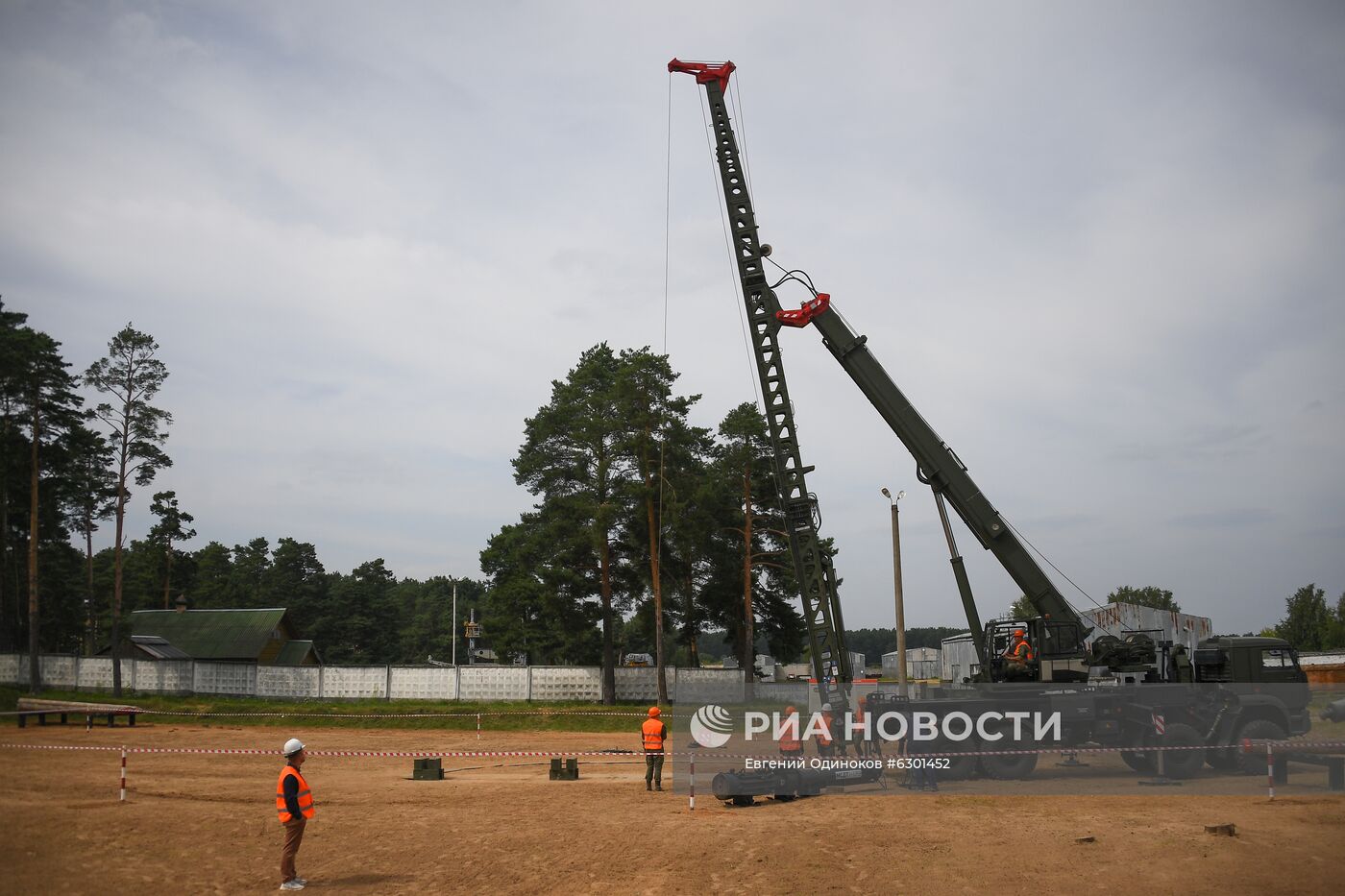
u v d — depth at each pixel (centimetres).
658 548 4869
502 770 2745
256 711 4819
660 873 1347
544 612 5041
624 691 5138
